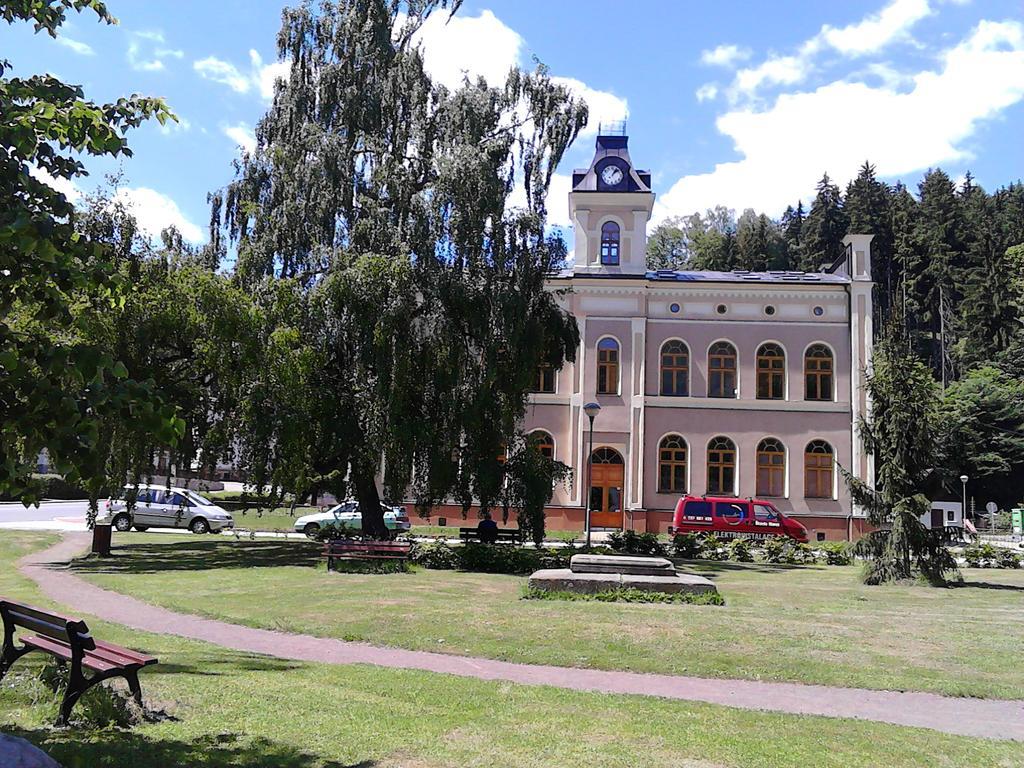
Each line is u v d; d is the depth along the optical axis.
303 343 21.95
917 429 20.34
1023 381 61.38
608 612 13.21
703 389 38.47
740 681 9.41
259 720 6.85
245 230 25.38
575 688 8.81
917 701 8.70
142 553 24.50
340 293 21.67
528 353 23.41
